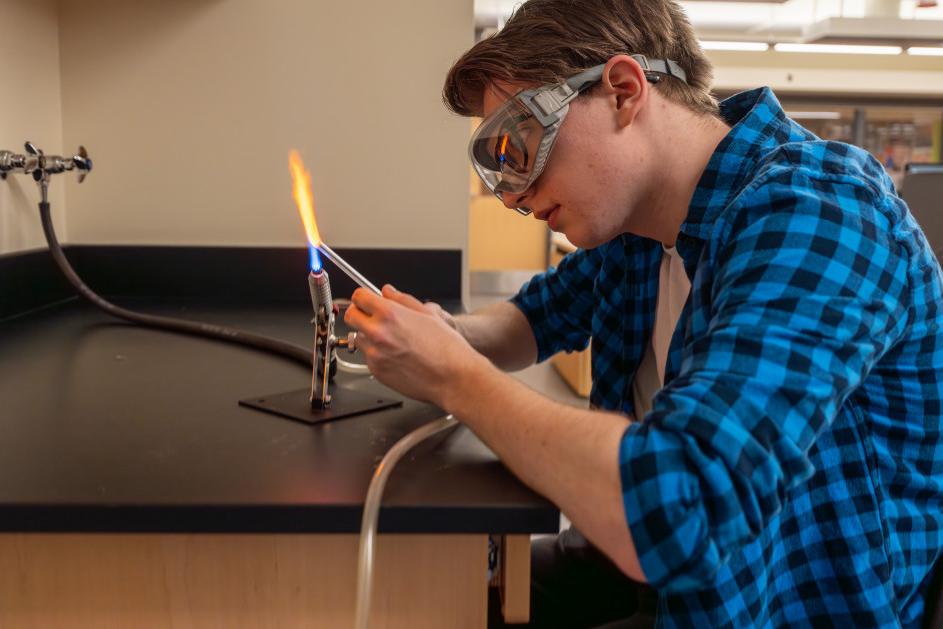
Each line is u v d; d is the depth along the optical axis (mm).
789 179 766
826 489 818
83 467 776
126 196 1779
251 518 696
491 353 1229
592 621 1271
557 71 840
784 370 658
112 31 1732
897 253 756
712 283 800
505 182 912
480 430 753
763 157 845
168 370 1177
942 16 5336
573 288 1270
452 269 1800
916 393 837
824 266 703
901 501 849
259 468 780
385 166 1792
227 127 1767
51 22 1700
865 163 834
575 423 697
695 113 918
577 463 669
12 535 796
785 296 690
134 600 809
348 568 811
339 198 1796
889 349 813
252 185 1783
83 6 1726
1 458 799
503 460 736
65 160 1489
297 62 1755
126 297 1773
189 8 1731
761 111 899
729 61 6449
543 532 711
